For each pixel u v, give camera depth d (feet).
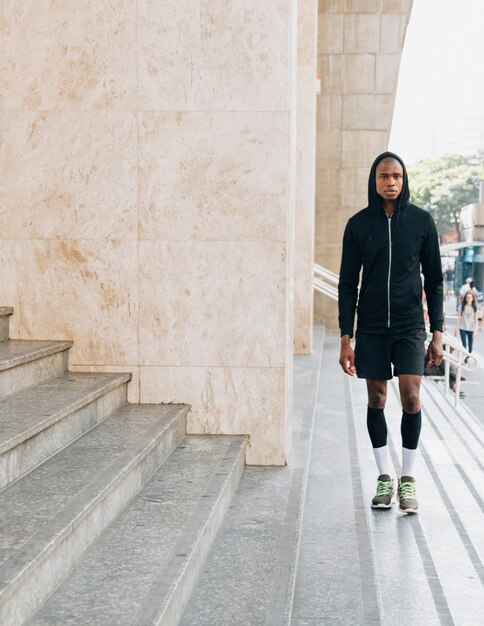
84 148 16.48
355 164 62.39
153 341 16.72
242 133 16.24
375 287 14.57
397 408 26.94
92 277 16.69
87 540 10.19
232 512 13.42
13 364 13.79
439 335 14.93
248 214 16.34
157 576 9.33
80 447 12.97
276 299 16.43
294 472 16.20
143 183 16.47
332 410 25.22
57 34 16.35
